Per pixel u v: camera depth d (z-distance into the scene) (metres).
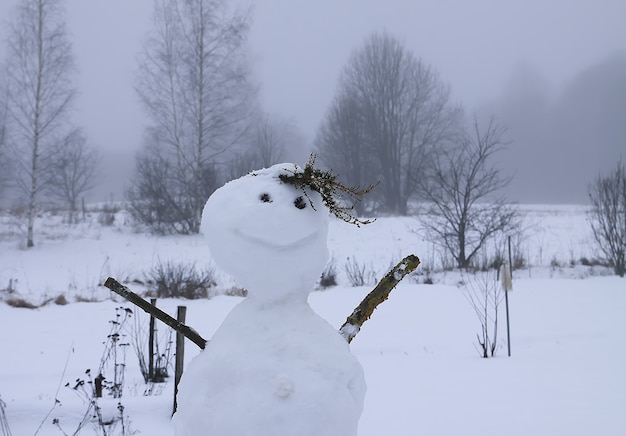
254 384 1.92
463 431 5.03
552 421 5.23
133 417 5.25
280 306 2.14
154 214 26.70
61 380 6.97
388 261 20.88
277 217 2.04
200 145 26.78
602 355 7.96
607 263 19.16
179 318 5.50
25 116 23.84
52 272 18.45
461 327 10.48
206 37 27.62
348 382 2.01
